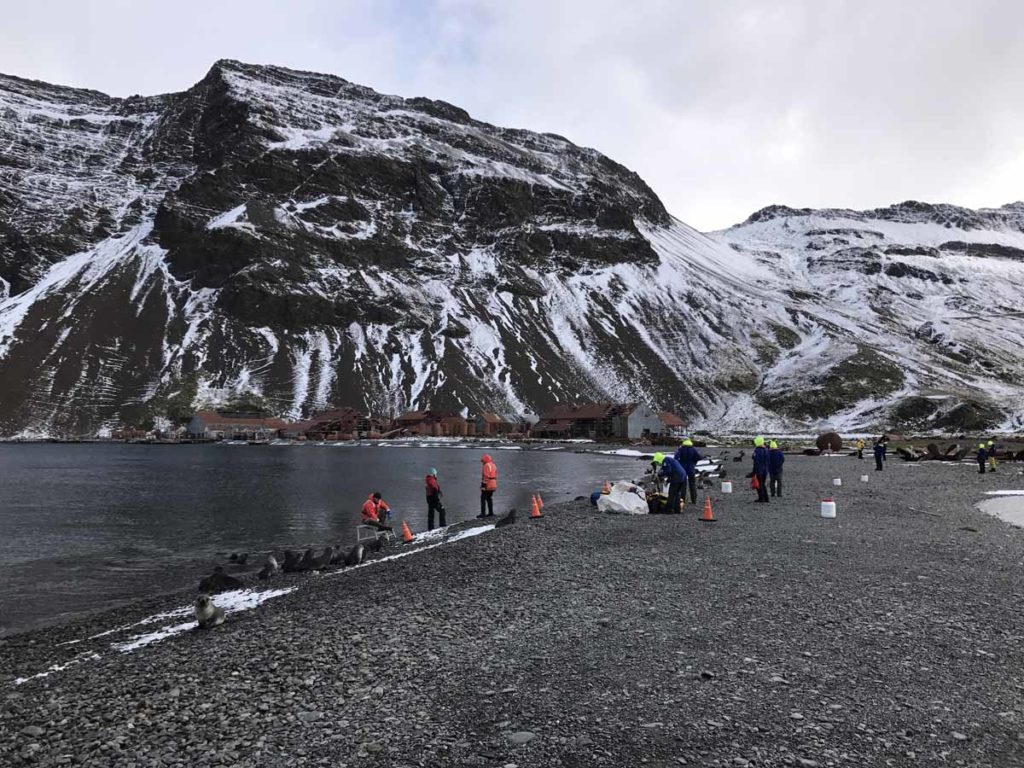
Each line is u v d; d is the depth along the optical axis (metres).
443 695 9.08
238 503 48.69
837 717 7.84
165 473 79.81
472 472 79.38
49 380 187.00
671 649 10.48
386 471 82.06
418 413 186.50
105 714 9.45
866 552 18.31
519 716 8.23
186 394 187.75
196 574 25.83
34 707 10.19
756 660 9.84
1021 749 7.01
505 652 10.76
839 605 12.79
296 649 11.77
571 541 21.84
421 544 27.05
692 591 14.23
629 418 168.50
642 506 28.77
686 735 7.49
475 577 17.30
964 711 7.96
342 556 24.12
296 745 7.79
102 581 25.00
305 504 47.69
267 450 144.12
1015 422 178.62
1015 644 10.41
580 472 78.19
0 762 8.06
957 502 31.89
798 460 80.75
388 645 11.55
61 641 16.69
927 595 13.54
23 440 165.50
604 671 9.65
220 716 8.88
